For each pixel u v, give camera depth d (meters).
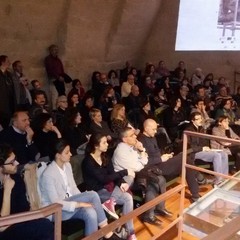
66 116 4.02
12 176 2.38
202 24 7.66
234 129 5.21
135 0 6.77
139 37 7.79
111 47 7.18
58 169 2.66
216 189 2.79
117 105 4.46
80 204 2.57
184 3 7.58
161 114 5.32
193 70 8.00
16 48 5.50
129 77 6.44
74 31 6.18
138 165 3.26
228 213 2.40
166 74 7.53
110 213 2.84
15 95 4.69
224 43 7.70
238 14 7.46
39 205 2.52
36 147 3.42
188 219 2.43
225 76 7.91
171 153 3.99
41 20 5.60
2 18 5.09
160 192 3.25
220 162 4.00
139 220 3.29
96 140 3.05
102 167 3.11
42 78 6.02
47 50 5.97
